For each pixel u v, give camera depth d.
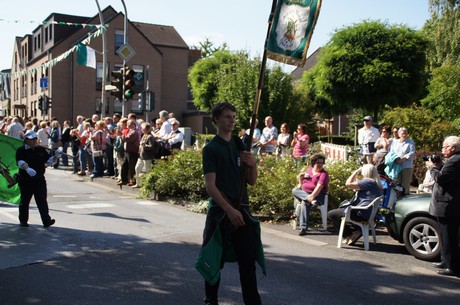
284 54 3.97
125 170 13.07
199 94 42.31
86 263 6.02
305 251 6.98
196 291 5.04
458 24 24.84
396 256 6.83
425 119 15.56
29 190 7.91
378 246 7.42
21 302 4.67
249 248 3.89
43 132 18.70
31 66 45.91
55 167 18.33
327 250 7.08
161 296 4.88
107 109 41.59
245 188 4.02
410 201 6.95
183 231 7.96
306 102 30.36
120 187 13.03
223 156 3.94
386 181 8.47
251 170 4.06
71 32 40.62
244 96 27.34
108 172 15.15
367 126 12.00
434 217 6.59
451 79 17.78
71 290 5.02
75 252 6.52
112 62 41.62
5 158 9.41
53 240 7.14
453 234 5.87
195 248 6.87
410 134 15.44
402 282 5.62
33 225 8.16
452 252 5.88
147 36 46.62
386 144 11.09
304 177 8.47
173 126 13.14
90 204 10.59
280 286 5.32
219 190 3.94
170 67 46.69
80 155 15.79
